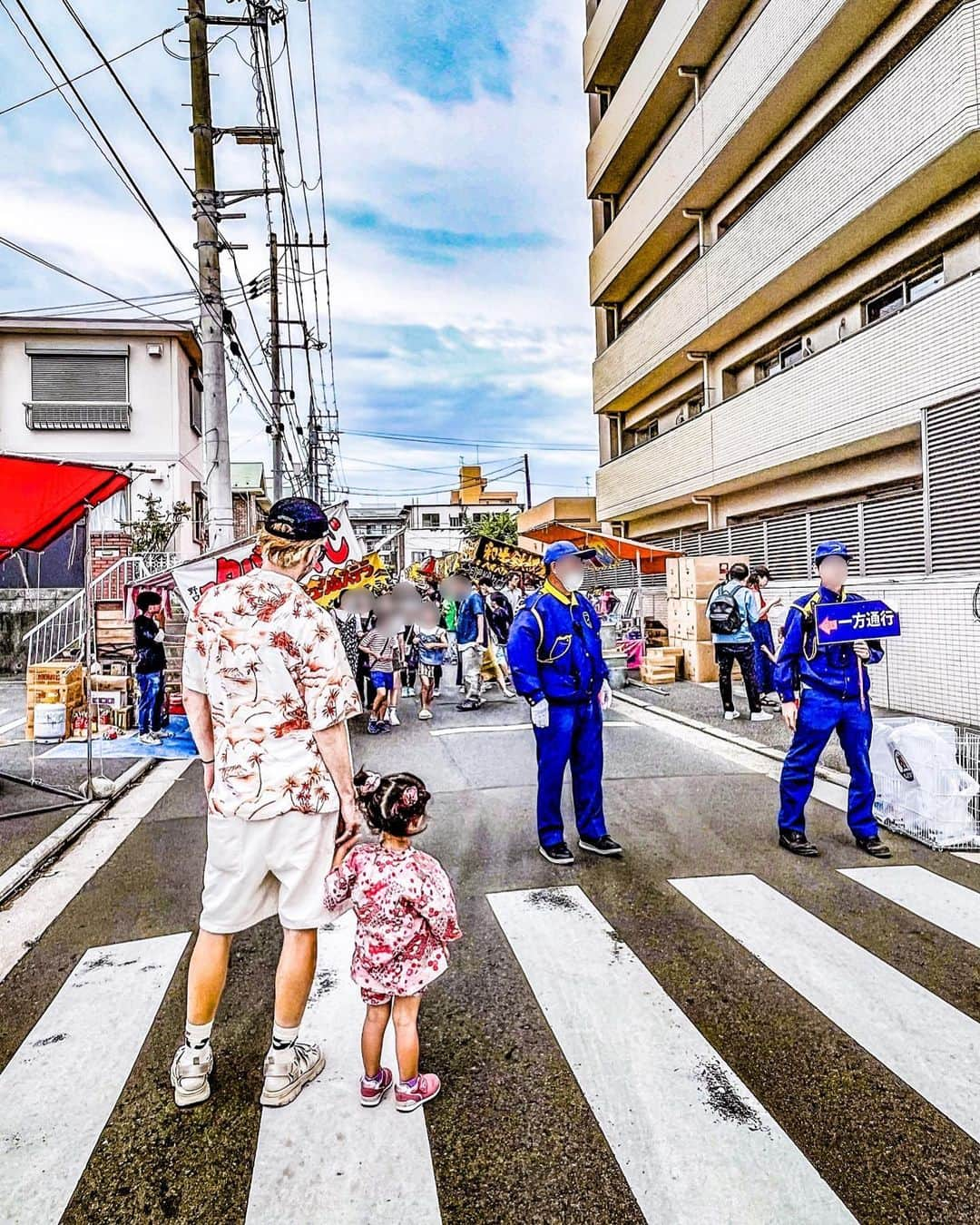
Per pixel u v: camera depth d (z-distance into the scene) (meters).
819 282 12.43
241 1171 2.23
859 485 11.66
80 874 4.75
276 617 2.52
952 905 4.07
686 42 14.55
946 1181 2.16
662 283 18.62
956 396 8.73
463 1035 2.90
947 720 8.35
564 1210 2.07
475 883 4.44
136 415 19.92
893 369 9.82
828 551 4.89
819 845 5.04
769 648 10.41
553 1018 3.01
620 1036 2.88
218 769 2.52
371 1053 2.48
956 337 8.73
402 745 8.58
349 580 8.95
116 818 5.98
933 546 9.12
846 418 10.81
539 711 4.70
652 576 20.55
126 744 8.76
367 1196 2.13
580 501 28.75
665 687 12.44
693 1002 3.12
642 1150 2.29
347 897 2.57
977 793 5.04
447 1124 2.41
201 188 10.23
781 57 11.65
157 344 19.97
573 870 4.63
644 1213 2.05
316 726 2.52
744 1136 2.34
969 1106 2.47
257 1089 2.60
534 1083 2.61
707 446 15.06
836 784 6.48
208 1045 2.59
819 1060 2.72
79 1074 2.70
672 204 15.77
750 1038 2.87
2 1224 2.05
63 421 19.64
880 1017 3.00
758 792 6.36
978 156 8.68
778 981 3.29
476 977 3.34
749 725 9.17
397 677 9.92
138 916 4.09
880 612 4.79
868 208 9.96
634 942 3.67
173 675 10.39
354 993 3.27
